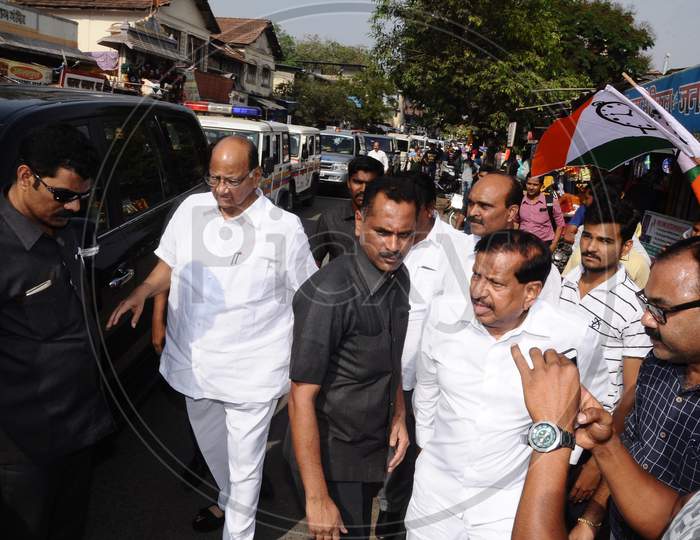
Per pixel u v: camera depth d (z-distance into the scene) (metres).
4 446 2.12
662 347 1.83
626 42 17.00
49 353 2.16
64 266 2.21
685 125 5.64
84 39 14.91
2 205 2.10
